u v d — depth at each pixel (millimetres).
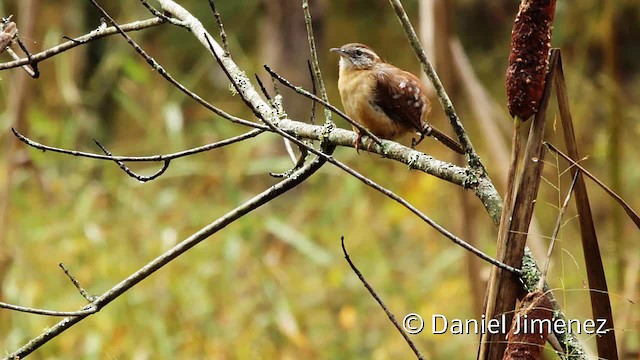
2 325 10414
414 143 7242
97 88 15133
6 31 5574
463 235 8789
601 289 4430
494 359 4094
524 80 4109
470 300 9695
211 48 4766
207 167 13297
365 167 14289
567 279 9727
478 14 18312
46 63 15859
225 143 5070
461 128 4523
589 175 4242
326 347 10312
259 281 11008
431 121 14039
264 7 14742
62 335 10172
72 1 15914
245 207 5082
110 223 12492
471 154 4547
